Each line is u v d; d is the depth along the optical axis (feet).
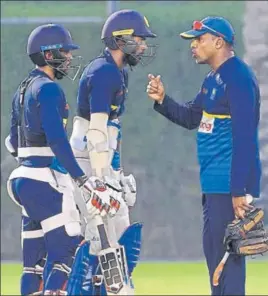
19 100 81.20
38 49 81.30
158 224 135.13
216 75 77.97
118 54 82.53
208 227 78.74
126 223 83.61
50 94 78.54
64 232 79.82
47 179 79.87
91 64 81.66
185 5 134.31
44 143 80.18
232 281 78.18
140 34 82.38
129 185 84.07
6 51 135.03
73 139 82.94
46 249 81.30
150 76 84.33
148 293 112.68
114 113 81.92
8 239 135.33
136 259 81.30
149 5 134.31
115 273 79.41
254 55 134.00
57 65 81.71
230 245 77.30
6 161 134.31
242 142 75.87
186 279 122.42
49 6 134.72
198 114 83.82
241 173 75.82
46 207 79.82
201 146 78.79
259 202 131.23
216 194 77.92
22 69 134.92
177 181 135.03
